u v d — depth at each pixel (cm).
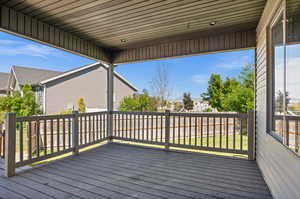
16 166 295
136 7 288
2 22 283
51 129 355
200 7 288
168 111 454
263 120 291
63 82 1295
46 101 1220
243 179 277
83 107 1270
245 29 376
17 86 1535
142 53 495
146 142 481
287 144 179
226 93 1337
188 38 432
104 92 1513
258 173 301
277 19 226
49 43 355
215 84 1388
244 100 884
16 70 1513
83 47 438
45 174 297
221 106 1316
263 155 287
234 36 393
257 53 356
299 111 154
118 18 328
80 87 1379
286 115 186
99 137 529
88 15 315
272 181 229
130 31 388
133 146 489
